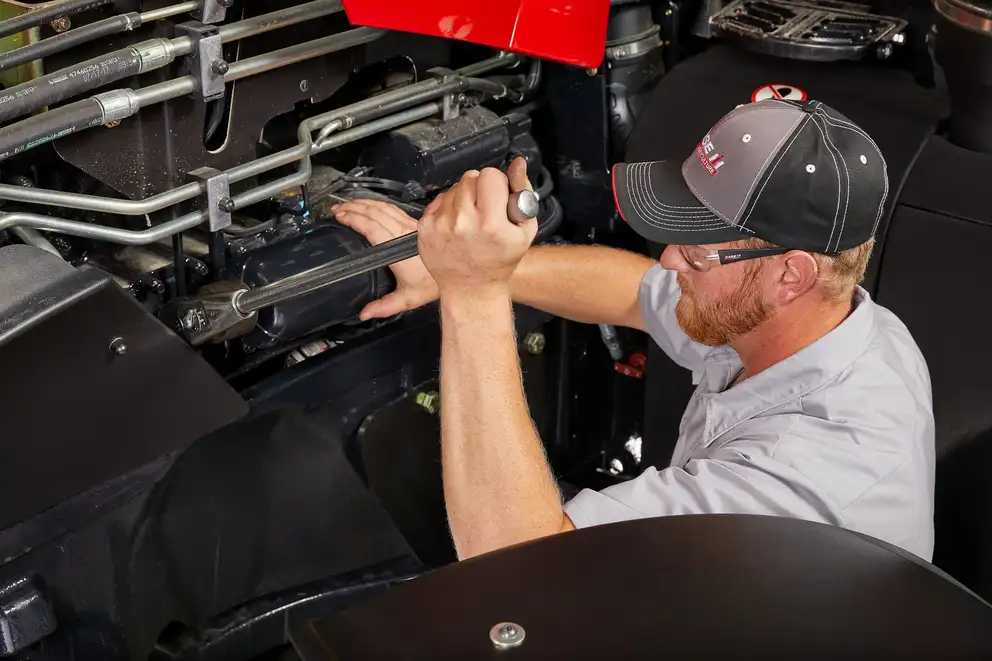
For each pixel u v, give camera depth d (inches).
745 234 46.4
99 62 46.9
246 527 60.8
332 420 62.8
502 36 50.1
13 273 43.8
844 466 46.1
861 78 71.7
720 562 26.4
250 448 58.9
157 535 55.4
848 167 45.3
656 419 78.4
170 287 55.0
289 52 54.9
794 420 47.4
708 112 73.0
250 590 62.9
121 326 45.1
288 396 59.5
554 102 75.6
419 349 65.5
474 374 43.6
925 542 48.9
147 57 48.3
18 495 45.7
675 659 22.8
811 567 26.3
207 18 50.7
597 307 64.0
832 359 48.0
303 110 65.7
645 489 45.4
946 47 63.1
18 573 48.9
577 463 85.2
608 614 24.3
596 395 83.7
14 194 47.9
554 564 26.3
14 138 44.0
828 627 23.9
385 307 57.8
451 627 24.0
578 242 80.0
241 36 51.9
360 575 67.8
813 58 72.3
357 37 57.6
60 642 52.2
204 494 57.5
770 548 27.1
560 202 78.2
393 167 65.0
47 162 55.1
